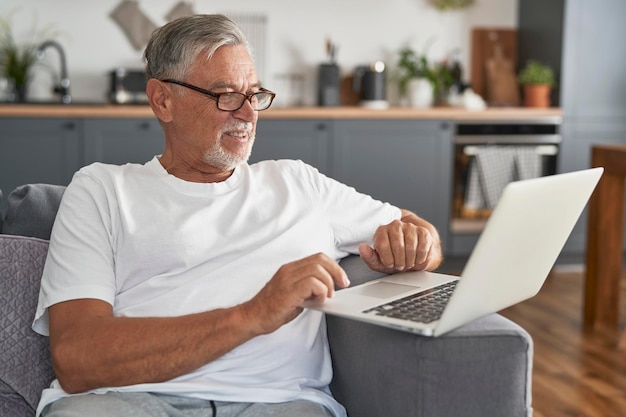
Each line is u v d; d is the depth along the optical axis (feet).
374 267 5.50
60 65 16.31
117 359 4.49
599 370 10.42
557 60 16.61
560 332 12.05
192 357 4.47
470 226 16.33
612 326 12.34
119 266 5.12
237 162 5.42
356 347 4.99
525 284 4.78
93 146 14.67
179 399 4.77
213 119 5.32
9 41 16.10
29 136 14.47
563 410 9.09
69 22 16.29
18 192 5.91
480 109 16.25
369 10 17.40
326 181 5.98
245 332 4.44
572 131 16.57
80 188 5.20
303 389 5.08
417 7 17.56
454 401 4.39
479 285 4.16
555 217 4.47
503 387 4.37
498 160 16.17
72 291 4.77
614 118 16.70
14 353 5.08
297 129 15.42
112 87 15.92
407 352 4.46
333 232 5.87
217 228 5.32
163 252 5.11
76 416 4.40
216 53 5.34
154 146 14.92
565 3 16.26
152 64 5.52
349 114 15.55
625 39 16.56
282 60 17.16
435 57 17.72
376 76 16.46
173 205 5.30
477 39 17.87
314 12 17.17
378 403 4.75
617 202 12.19
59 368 4.58
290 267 4.46
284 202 5.59
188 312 5.05
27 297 5.17
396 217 6.14
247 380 4.96
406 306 4.54
